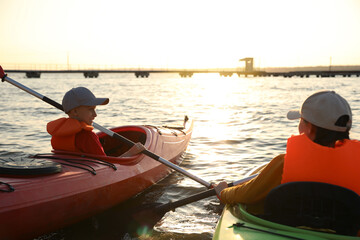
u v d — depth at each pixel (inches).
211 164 230.2
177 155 228.2
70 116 144.6
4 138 305.7
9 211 103.8
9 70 5506.9
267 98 849.5
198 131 357.7
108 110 553.3
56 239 128.9
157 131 220.5
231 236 78.4
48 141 294.0
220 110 560.7
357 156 74.6
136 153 171.5
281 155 84.6
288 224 78.9
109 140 215.3
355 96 867.4
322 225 74.8
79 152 148.2
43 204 113.5
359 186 74.5
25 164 121.6
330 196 72.5
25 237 112.0
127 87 1547.7
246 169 216.5
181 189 184.2
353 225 73.6
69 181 126.4
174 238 128.4
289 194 75.7
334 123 73.9
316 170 75.2
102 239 128.7
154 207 128.5
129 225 130.9
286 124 401.7
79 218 132.4
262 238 75.2
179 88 1480.1
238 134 337.7
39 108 560.7
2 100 713.0
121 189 153.6
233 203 95.7
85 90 141.4
